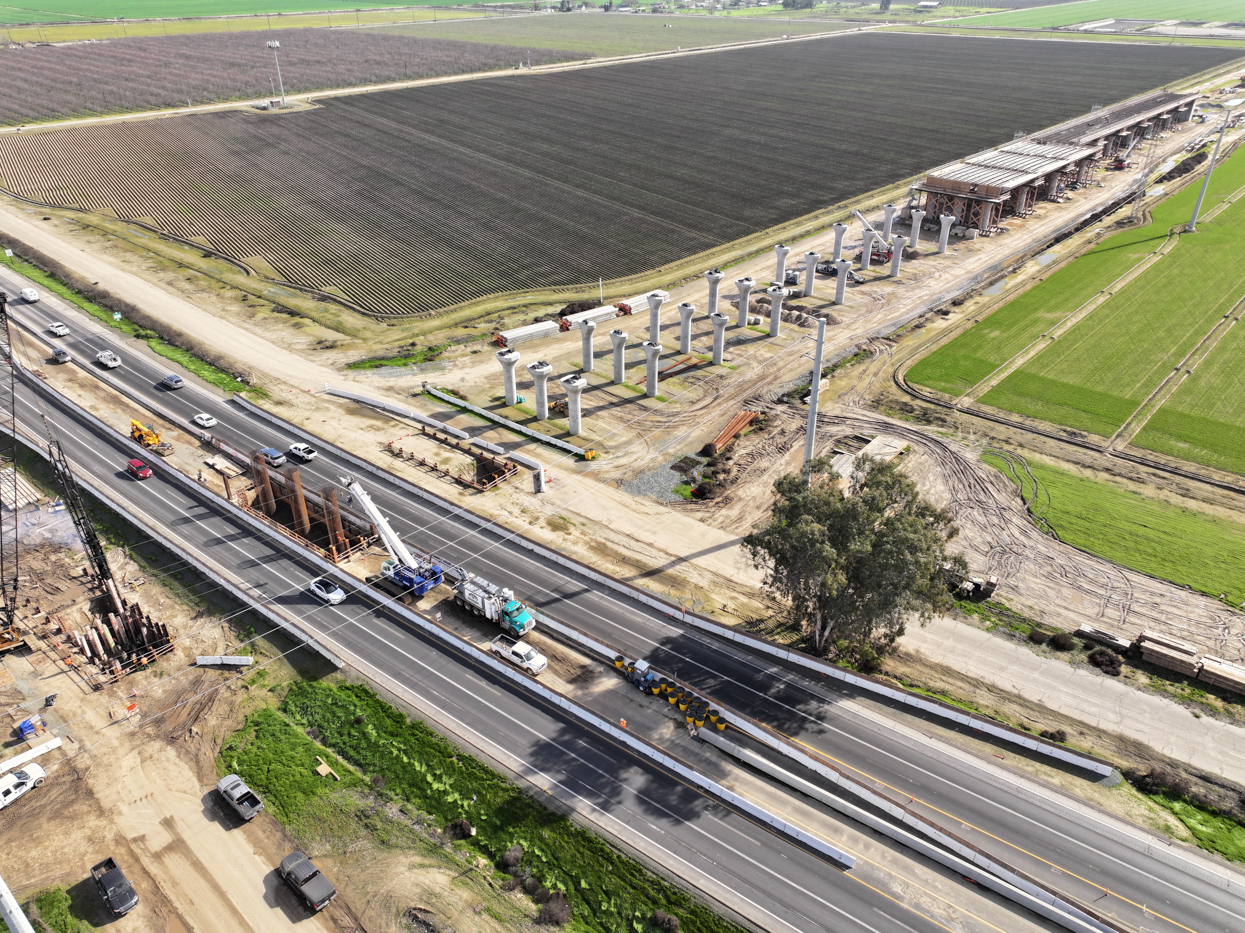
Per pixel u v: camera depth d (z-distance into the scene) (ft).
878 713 214.28
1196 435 330.95
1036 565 265.54
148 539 285.23
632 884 173.88
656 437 335.67
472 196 627.46
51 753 206.80
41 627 246.88
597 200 620.49
